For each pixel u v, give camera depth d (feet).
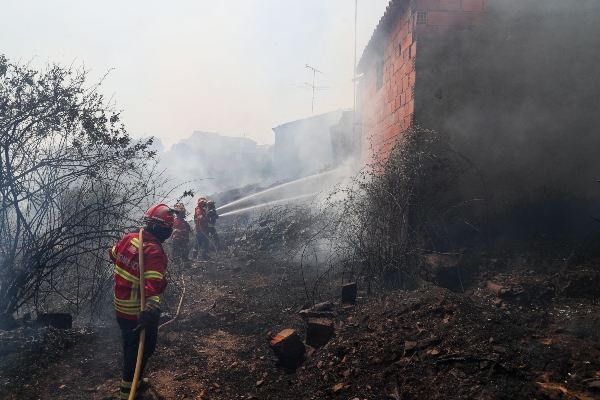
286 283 26.81
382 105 35.50
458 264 23.02
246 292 25.49
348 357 14.83
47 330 16.20
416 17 26.53
